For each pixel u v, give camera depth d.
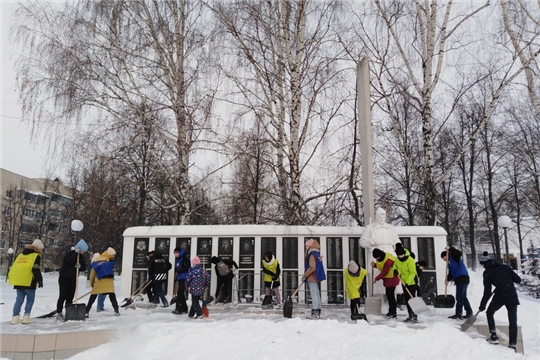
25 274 8.59
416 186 22.75
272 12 15.30
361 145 11.48
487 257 8.23
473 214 31.81
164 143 15.34
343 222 14.35
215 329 7.81
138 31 15.68
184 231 13.16
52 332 7.48
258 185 17.06
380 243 10.55
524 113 24.50
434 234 12.56
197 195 17.47
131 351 7.25
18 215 48.88
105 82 14.88
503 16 14.80
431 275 12.32
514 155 27.34
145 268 13.05
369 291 11.28
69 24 14.96
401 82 16.86
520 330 8.13
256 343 7.21
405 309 10.71
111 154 14.74
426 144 14.84
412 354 6.77
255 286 12.62
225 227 13.14
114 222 25.97
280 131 14.99
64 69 14.65
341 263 12.66
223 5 15.32
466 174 30.45
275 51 14.93
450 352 6.82
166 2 16.06
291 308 9.28
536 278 19.67
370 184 11.15
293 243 12.89
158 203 15.32
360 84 11.66
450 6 14.88
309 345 7.14
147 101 15.16
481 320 9.07
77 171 16.69
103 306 11.03
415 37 16.27
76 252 9.55
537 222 34.50
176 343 7.28
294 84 14.84
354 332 7.62
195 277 9.53
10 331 7.61
